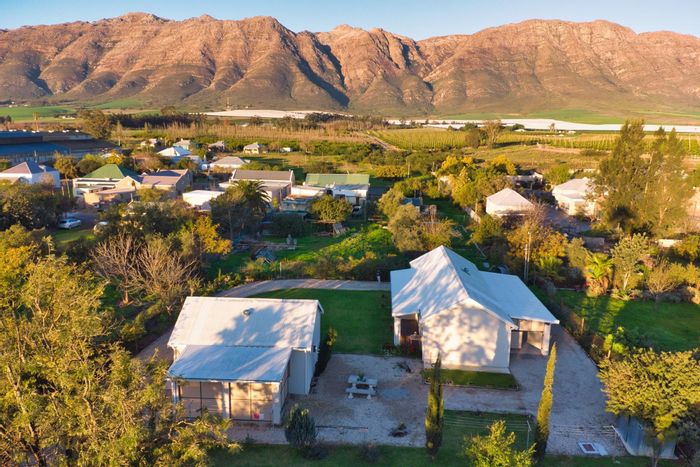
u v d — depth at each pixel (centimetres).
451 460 2231
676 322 3841
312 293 4372
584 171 10225
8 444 1605
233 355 2680
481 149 16350
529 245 4781
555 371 3070
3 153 11600
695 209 7306
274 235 6619
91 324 1733
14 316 1756
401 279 4003
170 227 5081
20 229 4516
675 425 2156
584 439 2414
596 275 4447
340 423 2520
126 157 11588
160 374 1748
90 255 4381
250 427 2519
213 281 4528
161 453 1650
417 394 2803
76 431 1580
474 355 3092
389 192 7612
